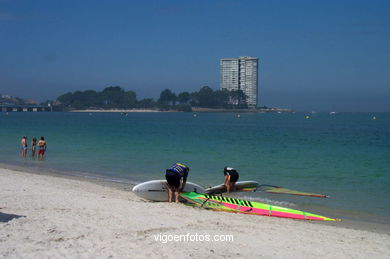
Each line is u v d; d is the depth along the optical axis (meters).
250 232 7.22
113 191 12.23
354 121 101.19
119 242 6.07
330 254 6.11
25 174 15.23
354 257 6.04
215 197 10.41
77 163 19.53
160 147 27.81
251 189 12.70
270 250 6.11
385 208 10.50
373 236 7.68
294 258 5.79
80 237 6.24
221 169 17.78
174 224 7.45
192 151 25.25
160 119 112.62
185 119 114.19
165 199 10.88
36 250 5.57
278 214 9.29
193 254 5.68
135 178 15.34
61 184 13.10
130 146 28.39
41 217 7.45
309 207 10.59
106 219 7.52
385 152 24.92
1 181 12.72
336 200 11.47
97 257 5.37
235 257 5.67
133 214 8.14
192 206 9.85
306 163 19.83
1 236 6.14
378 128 61.03
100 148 26.75
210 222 7.84
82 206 8.81
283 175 16.14
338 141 33.81
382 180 14.91
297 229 7.85
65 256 5.36
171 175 10.25
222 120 105.19
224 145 29.77
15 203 8.89
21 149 25.78
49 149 25.94
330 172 16.91
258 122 90.50
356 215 9.77
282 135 42.31
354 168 18.09
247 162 20.19
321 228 8.15
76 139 34.66
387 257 6.16
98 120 97.62
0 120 91.00
